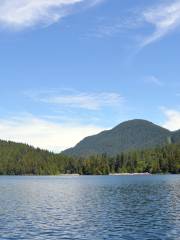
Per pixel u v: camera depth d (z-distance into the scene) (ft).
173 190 385.91
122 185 509.76
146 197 311.06
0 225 181.16
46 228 172.24
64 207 252.83
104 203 273.95
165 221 187.11
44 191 417.28
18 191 419.74
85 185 536.01
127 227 172.65
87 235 155.94
